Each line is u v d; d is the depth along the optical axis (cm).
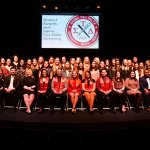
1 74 754
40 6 956
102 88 711
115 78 743
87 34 962
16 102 713
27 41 980
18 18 970
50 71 813
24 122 631
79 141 641
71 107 741
